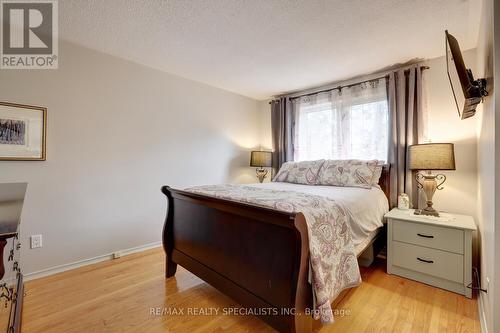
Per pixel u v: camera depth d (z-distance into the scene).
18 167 2.04
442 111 2.48
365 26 1.98
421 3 1.68
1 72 1.97
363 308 1.74
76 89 2.33
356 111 3.07
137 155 2.78
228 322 1.60
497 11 1.14
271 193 1.84
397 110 2.68
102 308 1.72
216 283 1.74
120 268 2.36
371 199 2.21
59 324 1.55
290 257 1.29
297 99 3.71
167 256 2.16
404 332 1.50
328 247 1.40
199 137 3.40
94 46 2.37
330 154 3.35
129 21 1.93
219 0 1.67
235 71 2.99
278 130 3.95
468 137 2.33
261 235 1.44
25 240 2.07
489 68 1.34
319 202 1.60
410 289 2.00
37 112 2.12
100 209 2.51
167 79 3.03
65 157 2.28
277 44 2.30
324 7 1.74
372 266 2.44
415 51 2.39
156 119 2.94
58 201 2.25
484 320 1.47
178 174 3.17
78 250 2.37
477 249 2.10
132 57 2.61
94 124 2.45
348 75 3.05
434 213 2.23
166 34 2.13
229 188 2.12
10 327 1.26
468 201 2.32
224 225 1.69
